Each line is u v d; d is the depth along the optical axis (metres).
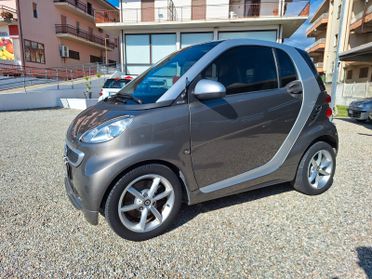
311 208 2.98
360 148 5.64
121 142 2.21
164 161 2.41
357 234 2.48
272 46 3.02
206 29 18.50
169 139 2.35
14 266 2.09
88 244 2.37
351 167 4.37
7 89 18.00
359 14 21.73
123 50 19.66
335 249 2.27
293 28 18.94
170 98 2.40
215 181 2.67
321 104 3.23
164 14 18.81
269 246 2.33
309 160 3.20
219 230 2.57
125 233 2.35
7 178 3.89
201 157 2.53
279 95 2.91
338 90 18.27
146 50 19.45
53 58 28.69
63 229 2.60
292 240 2.40
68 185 2.69
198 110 2.47
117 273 2.02
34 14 25.73
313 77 3.20
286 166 3.06
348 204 3.07
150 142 2.29
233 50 2.75
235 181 2.76
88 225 2.67
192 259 2.17
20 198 3.25
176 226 2.65
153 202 2.44
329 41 28.62
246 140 2.75
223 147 2.63
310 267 2.07
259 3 18.02
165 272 2.03
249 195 3.33
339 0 25.83
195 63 2.57
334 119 10.86
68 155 2.47
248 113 2.72
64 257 2.20
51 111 12.85
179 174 2.51
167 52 19.23
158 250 2.29
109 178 2.18
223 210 2.95
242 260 2.16
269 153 2.94
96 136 2.25
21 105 14.07
